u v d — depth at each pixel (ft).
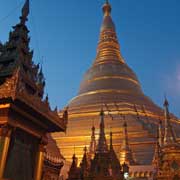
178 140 210.79
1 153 52.47
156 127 242.99
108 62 336.70
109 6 395.55
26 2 73.72
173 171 154.81
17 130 57.72
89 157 161.48
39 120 63.52
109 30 370.94
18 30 70.08
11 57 65.05
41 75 71.20
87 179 135.13
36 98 58.75
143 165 197.88
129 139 233.76
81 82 337.52
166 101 192.24
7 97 52.42
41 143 65.41
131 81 321.73
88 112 267.39
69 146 239.71
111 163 142.10
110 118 252.01
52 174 114.62
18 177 56.49
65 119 70.69
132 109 269.64
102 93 294.46
